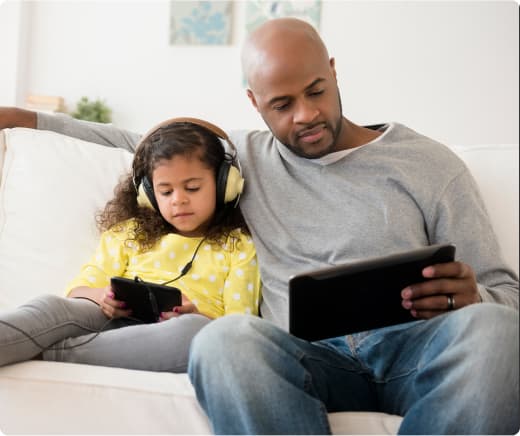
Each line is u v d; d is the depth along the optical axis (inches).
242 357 32.8
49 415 36.9
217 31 111.4
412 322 41.1
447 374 32.5
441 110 106.8
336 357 41.1
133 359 41.0
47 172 56.3
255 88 45.8
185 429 35.9
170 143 50.5
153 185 52.1
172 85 113.7
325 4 108.1
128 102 115.0
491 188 57.1
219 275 51.1
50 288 53.2
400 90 107.4
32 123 59.2
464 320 33.2
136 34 114.3
